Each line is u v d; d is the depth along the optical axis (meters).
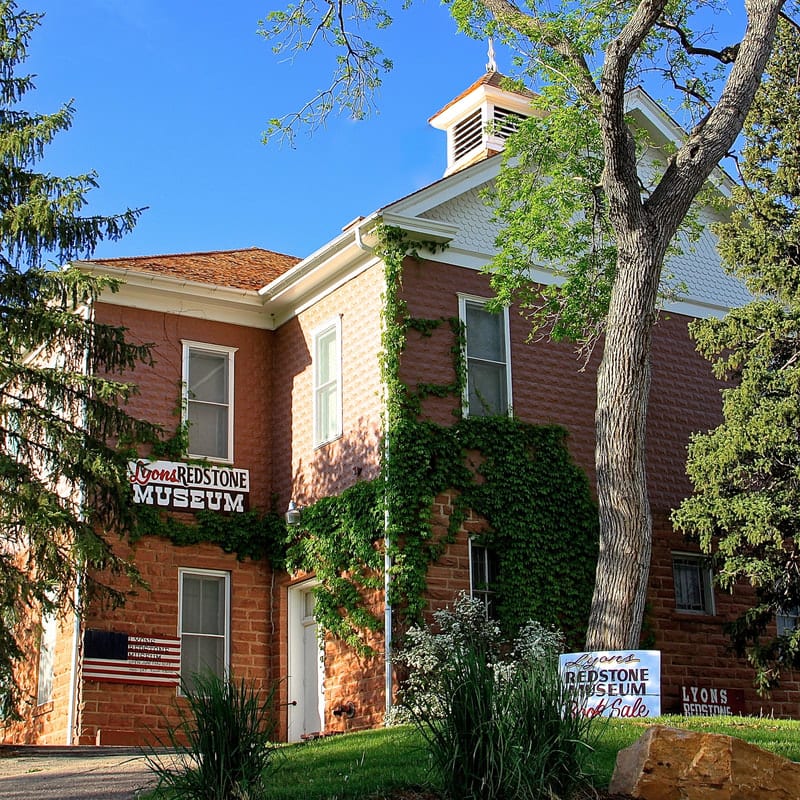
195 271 23.59
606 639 16.95
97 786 12.48
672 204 17.88
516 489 20.45
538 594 20.12
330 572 20.44
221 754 9.63
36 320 18.69
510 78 20.11
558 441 21.22
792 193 21.03
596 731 12.22
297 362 22.69
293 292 22.55
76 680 19.94
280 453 22.66
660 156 24.31
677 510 20.28
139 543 20.97
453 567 19.56
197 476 21.84
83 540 17.95
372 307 20.77
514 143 20.06
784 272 20.48
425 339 20.47
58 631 20.95
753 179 21.31
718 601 22.28
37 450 19.16
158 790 10.16
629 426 17.53
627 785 9.94
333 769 11.43
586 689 10.62
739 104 18.00
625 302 17.75
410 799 9.84
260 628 21.77
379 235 20.47
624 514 17.33
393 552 19.14
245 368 23.08
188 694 9.96
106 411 19.12
